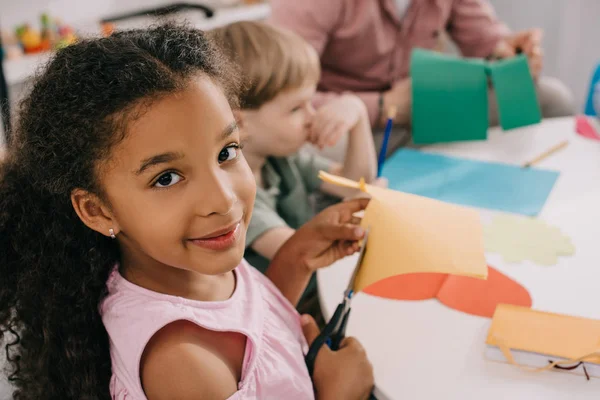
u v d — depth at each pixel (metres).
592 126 1.33
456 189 1.12
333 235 0.84
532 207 1.04
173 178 0.55
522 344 0.72
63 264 0.67
